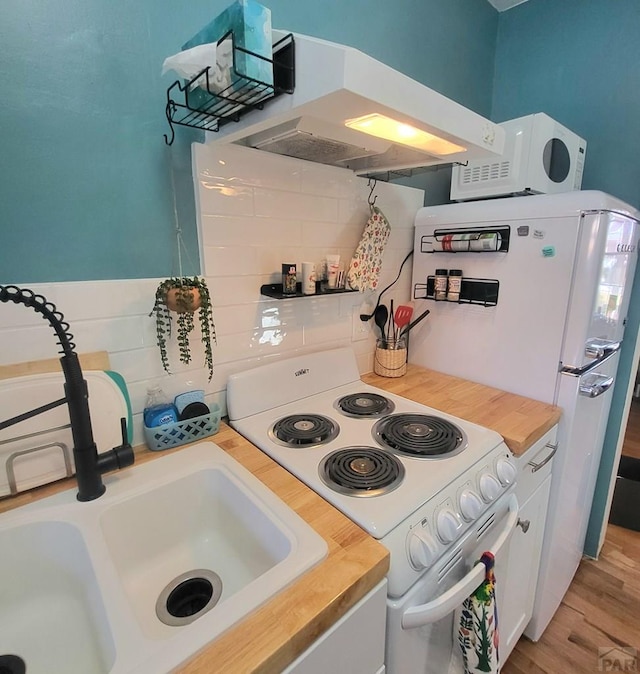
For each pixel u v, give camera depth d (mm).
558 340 1189
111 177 821
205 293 899
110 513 741
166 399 975
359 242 1312
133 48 810
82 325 825
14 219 725
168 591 764
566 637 1435
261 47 644
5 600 685
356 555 622
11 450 745
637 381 3283
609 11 1497
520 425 1071
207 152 937
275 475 835
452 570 790
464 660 883
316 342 1302
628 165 1515
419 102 703
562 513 1311
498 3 1770
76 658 620
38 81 713
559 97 1680
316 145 969
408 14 1419
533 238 1198
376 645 654
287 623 504
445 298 1444
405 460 886
